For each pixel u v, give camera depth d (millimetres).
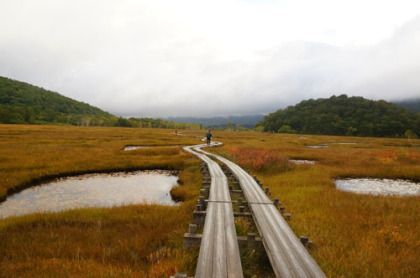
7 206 11328
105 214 9391
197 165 20781
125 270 5027
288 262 4582
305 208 9914
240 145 41062
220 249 5023
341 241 6672
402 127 144750
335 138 86562
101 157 24328
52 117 155375
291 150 34969
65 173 18328
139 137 57281
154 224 8273
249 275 5109
